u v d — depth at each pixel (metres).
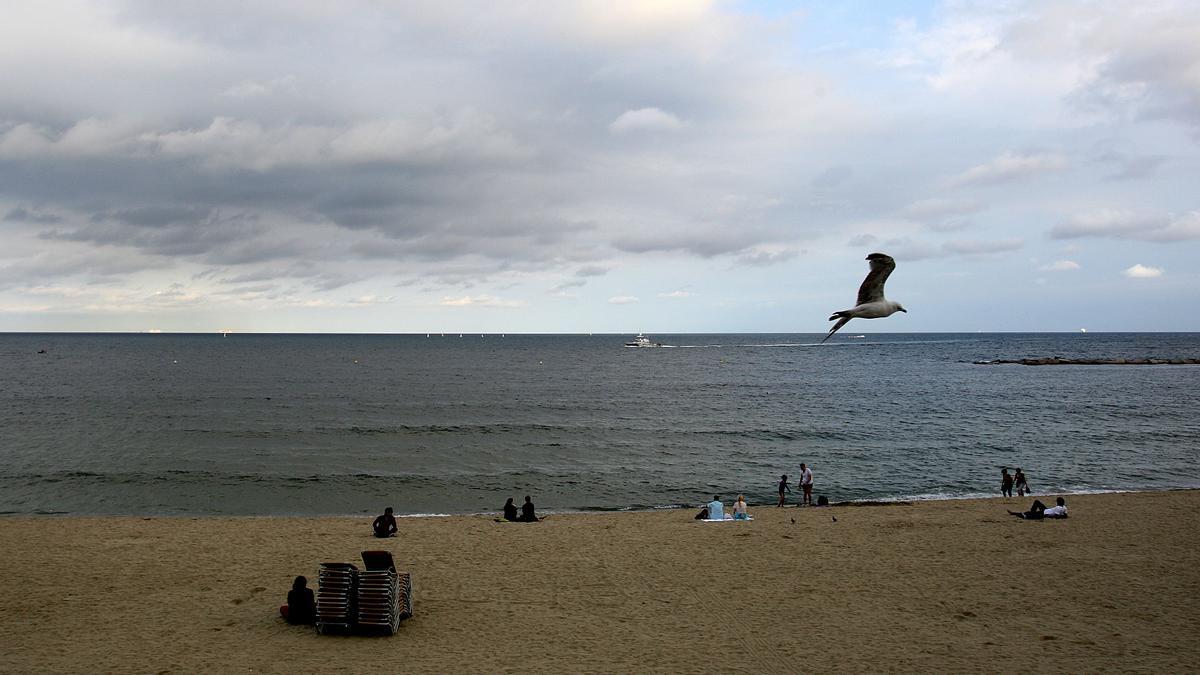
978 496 32.16
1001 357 172.25
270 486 34.06
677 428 53.59
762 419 59.22
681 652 12.84
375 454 42.59
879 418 59.84
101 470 37.16
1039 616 14.65
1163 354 186.25
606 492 33.31
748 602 15.62
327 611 13.56
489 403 71.56
